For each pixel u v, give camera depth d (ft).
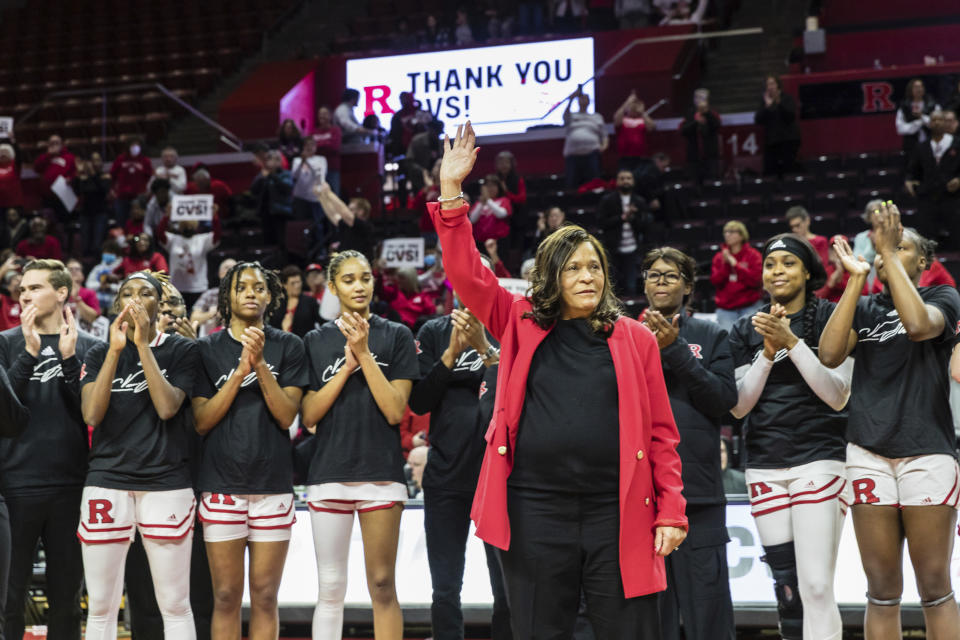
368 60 49.21
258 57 55.52
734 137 41.98
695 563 11.96
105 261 31.83
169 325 14.65
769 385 12.55
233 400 12.90
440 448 13.80
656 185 34.78
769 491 12.37
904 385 11.80
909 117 34.78
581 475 8.85
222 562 12.63
